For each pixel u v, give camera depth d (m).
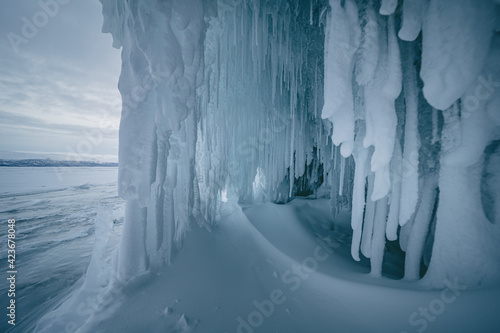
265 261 4.57
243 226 5.78
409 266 3.67
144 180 3.07
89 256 6.02
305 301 3.44
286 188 8.97
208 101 4.46
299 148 7.47
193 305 3.07
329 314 3.11
